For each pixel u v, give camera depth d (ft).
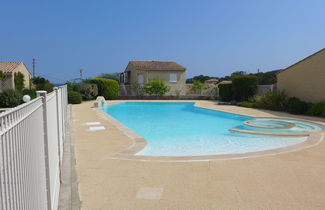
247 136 33.83
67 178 15.87
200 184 14.89
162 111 65.57
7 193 5.08
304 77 54.24
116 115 57.82
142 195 13.41
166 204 12.41
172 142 31.07
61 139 19.97
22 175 6.25
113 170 17.26
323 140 26.55
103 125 36.06
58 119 17.28
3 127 4.87
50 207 10.00
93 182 15.20
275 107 56.65
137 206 12.21
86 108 60.54
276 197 13.20
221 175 16.34
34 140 7.85
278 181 15.38
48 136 10.70
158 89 101.14
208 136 34.53
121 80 144.66
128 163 18.76
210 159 19.74
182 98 102.27
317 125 38.88
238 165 18.33
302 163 18.86
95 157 20.29
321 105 46.03
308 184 14.96
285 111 54.39
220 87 85.46
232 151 26.71
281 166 18.16
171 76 113.29
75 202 12.62
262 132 32.94
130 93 103.55
